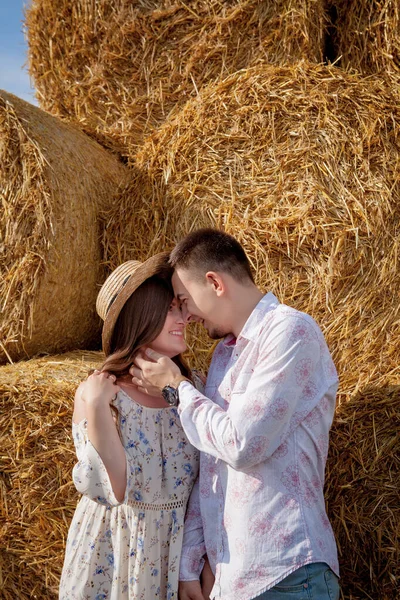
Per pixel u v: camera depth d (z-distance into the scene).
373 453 2.29
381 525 2.26
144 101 3.35
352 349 2.46
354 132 2.62
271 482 1.65
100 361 2.65
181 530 1.86
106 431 1.76
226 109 2.78
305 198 2.59
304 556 1.60
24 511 2.34
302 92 2.70
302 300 2.56
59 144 2.83
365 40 3.11
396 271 2.49
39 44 3.55
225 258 1.79
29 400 2.30
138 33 3.31
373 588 2.26
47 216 2.63
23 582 2.38
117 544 1.82
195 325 2.63
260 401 1.60
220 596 1.67
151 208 2.85
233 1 3.12
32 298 2.62
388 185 2.55
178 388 1.76
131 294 1.89
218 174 2.75
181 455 1.89
